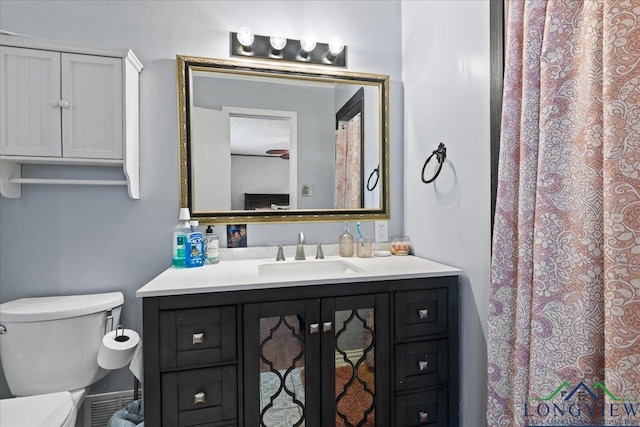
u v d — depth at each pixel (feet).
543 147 3.04
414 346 4.42
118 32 5.20
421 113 5.74
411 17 6.07
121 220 5.21
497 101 4.00
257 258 5.69
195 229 5.20
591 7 2.74
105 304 4.64
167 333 3.62
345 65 6.16
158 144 5.35
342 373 4.15
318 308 4.08
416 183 5.91
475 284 4.40
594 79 2.71
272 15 5.85
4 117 4.30
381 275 4.28
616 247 2.48
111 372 5.09
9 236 4.85
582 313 2.77
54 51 4.44
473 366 4.39
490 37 4.10
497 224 3.56
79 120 4.54
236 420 3.82
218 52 5.60
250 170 5.72
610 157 2.52
